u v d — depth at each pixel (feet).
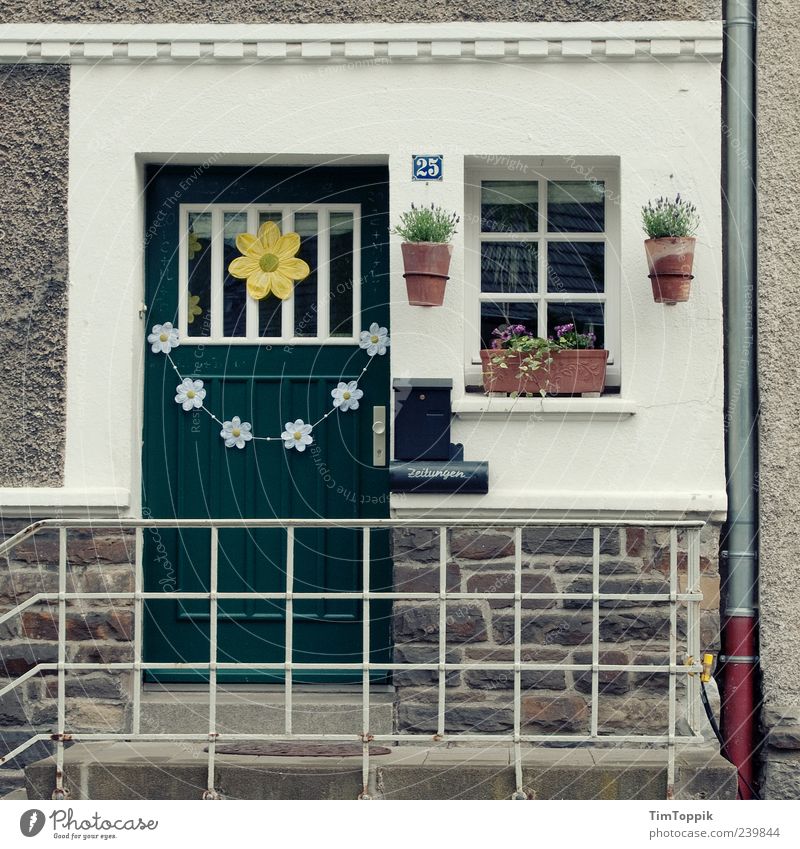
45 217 21.01
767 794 20.12
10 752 19.24
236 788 17.89
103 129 20.99
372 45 20.79
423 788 17.92
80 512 20.75
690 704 18.25
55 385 20.89
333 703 20.84
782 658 20.45
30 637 20.62
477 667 17.87
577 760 18.42
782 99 20.80
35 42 20.97
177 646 21.66
